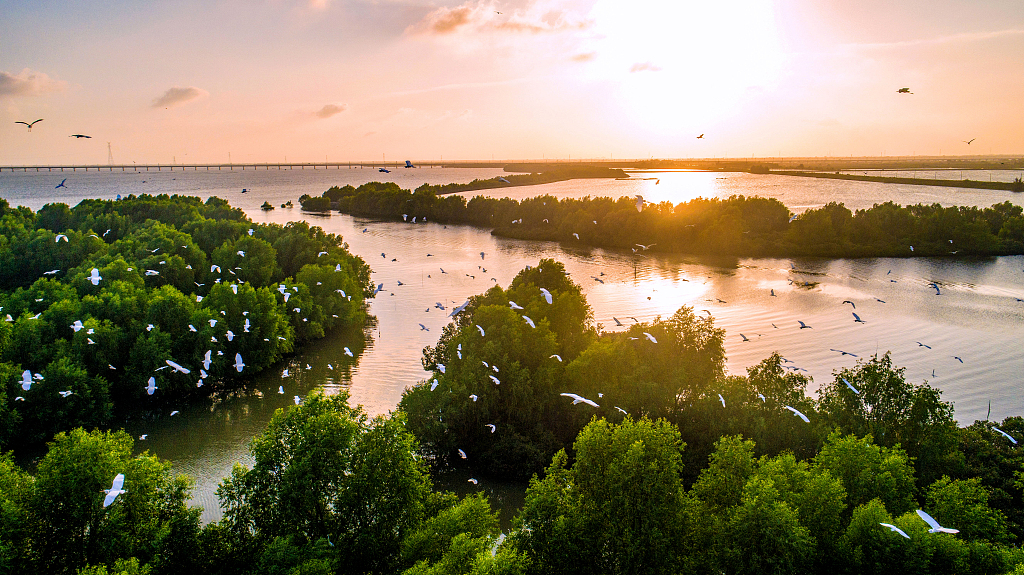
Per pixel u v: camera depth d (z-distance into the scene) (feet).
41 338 254.27
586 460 156.15
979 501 155.84
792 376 218.59
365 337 347.56
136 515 144.05
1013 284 449.48
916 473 184.44
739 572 136.05
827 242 568.82
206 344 268.62
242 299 292.61
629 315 367.66
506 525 191.72
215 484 212.23
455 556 128.57
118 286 299.99
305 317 334.03
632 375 221.05
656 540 139.44
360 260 433.07
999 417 245.24
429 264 515.50
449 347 251.39
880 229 587.68
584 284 445.37
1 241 399.65
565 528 144.87
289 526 148.56
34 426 226.17
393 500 155.74
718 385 217.97
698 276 473.26
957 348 319.06
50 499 138.21
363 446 158.92
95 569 123.54
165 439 244.22
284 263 433.07
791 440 198.18
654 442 151.02
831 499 144.97
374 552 149.48
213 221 481.05
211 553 147.95
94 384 240.53
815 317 370.53
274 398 278.46
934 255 552.82
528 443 215.10
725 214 595.47
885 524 85.81
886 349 317.42
